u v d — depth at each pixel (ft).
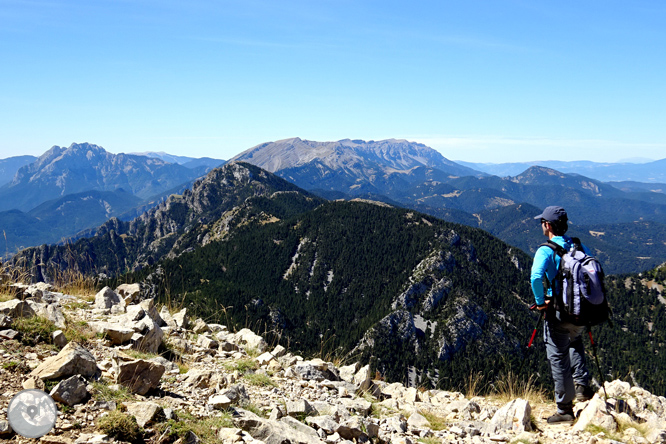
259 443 15.33
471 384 31.24
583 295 19.99
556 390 22.47
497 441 19.95
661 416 21.83
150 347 24.44
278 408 19.79
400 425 21.12
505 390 30.07
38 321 21.58
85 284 37.29
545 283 21.79
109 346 22.94
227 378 22.21
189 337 31.14
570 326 21.33
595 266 20.16
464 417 24.71
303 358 32.58
